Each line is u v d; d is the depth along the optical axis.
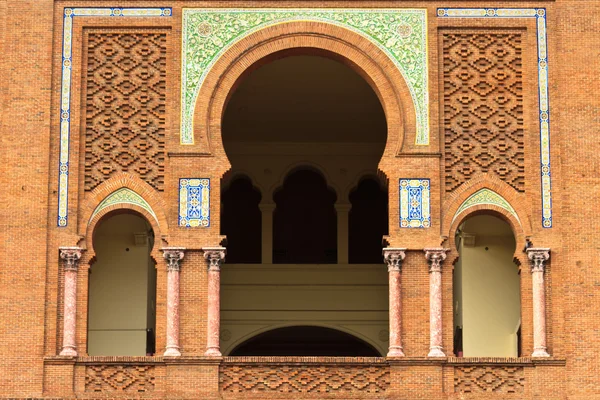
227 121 46.97
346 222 48.28
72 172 38.78
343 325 47.03
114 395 37.44
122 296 43.97
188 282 38.22
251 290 47.16
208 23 39.66
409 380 37.66
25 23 39.41
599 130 38.84
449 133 39.19
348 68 42.84
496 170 39.00
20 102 38.97
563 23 39.44
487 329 44.25
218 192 38.69
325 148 48.88
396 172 38.84
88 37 39.62
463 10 39.72
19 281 38.00
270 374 37.78
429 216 38.56
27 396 37.34
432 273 38.22
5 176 38.53
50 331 37.81
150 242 44.31
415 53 39.53
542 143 39.09
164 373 37.62
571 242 38.31
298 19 39.66
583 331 37.78
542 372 37.69
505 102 39.38
